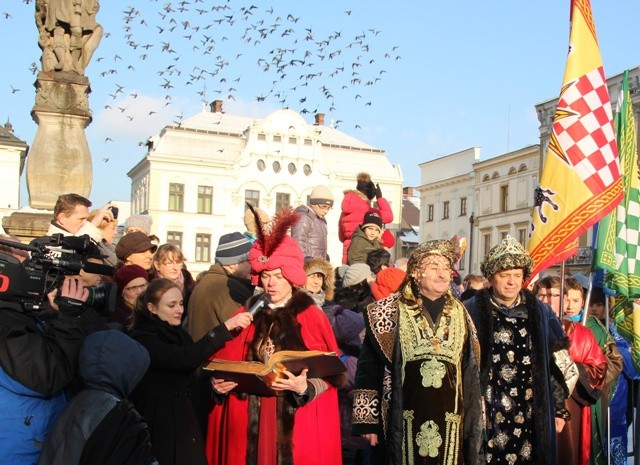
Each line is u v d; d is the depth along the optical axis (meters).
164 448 4.02
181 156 50.91
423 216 55.12
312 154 53.47
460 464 4.21
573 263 34.56
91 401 3.38
